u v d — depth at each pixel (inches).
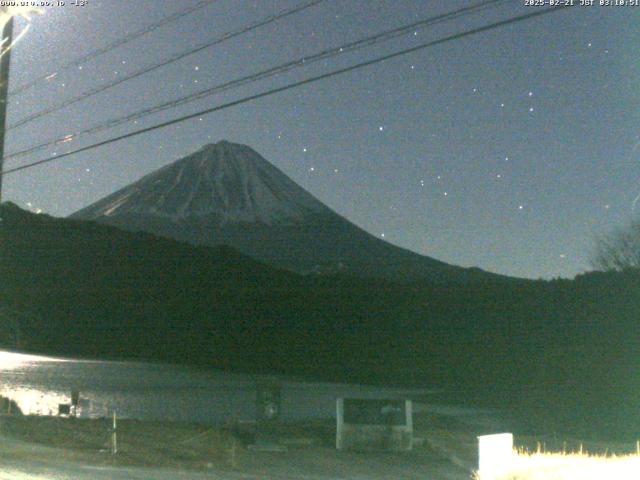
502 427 1206.9
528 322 2130.9
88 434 857.5
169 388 1780.3
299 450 920.3
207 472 717.3
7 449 738.2
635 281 1876.2
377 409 949.2
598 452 945.5
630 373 1739.7
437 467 847.7
